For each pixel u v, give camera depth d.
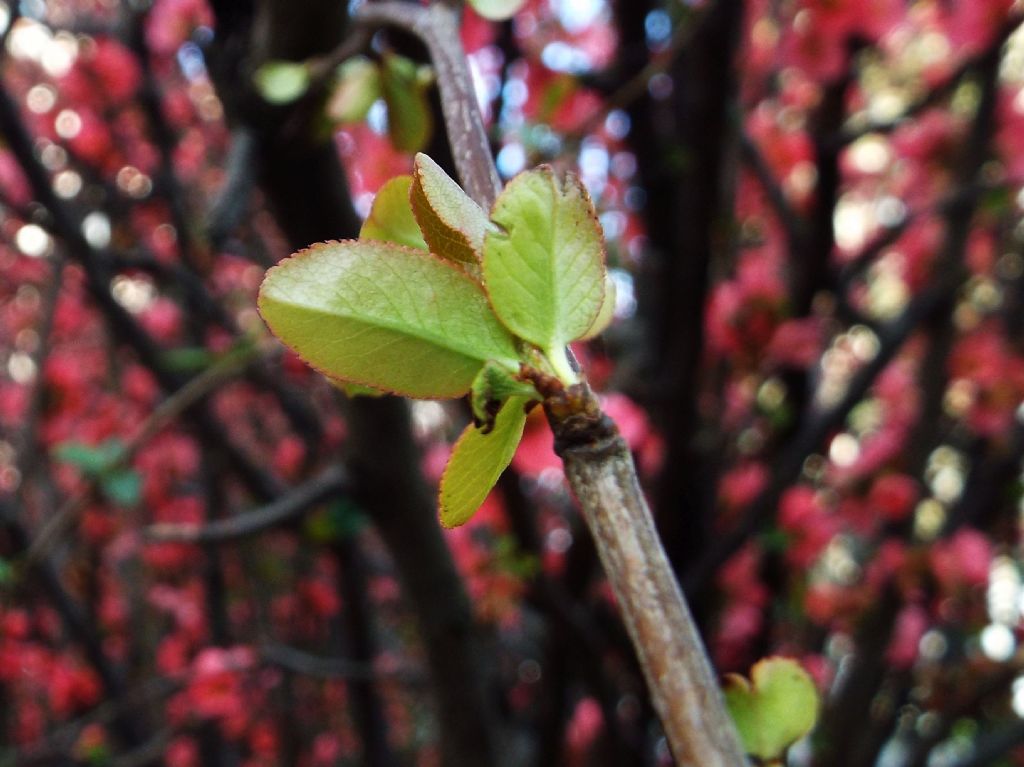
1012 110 0.99
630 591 0.09
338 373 0.11
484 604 0.72
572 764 1.11
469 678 0.58
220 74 0.34
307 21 0.32
